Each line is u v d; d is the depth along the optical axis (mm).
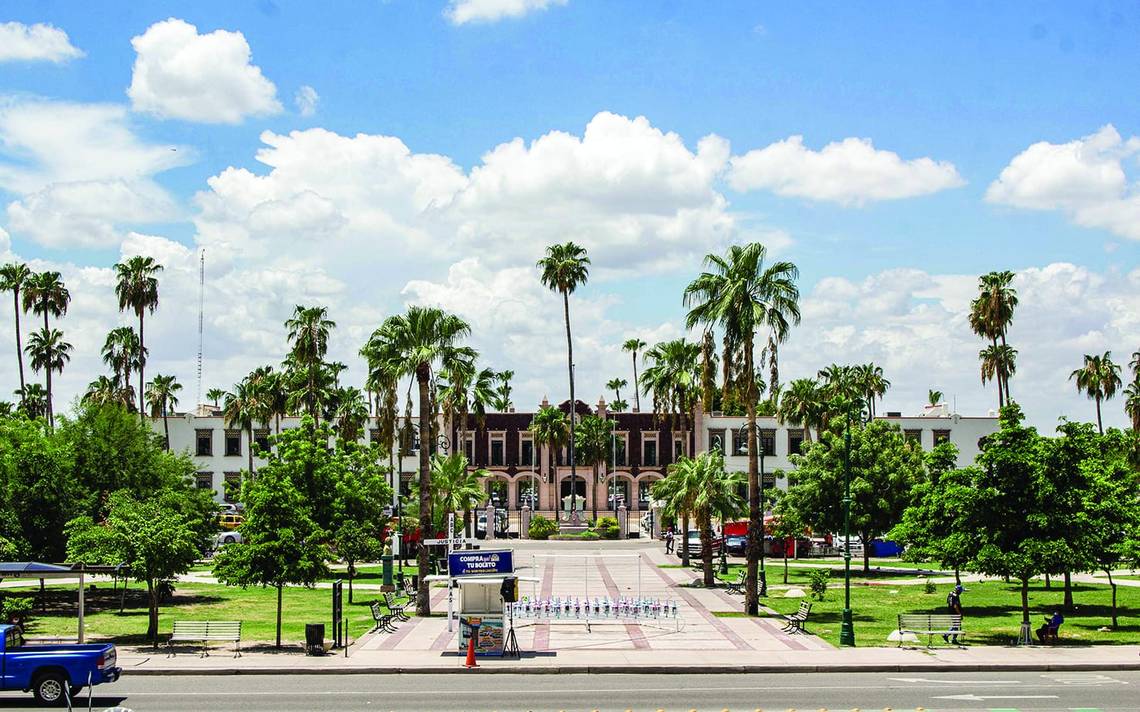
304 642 36031
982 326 84688
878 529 62656
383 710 24531
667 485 60500
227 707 24922
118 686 28031
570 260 99250
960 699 26047
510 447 120562
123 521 34906
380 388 44781
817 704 25422
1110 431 53375
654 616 40625
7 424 48406
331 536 45594
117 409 54219
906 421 108125
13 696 26484
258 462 106875
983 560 35312
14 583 57969
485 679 29406
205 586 57562
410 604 48031
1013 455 36219
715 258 43188
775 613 44188
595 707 25000
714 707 25016
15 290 90250
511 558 33562
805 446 67188
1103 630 39781
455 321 44938
